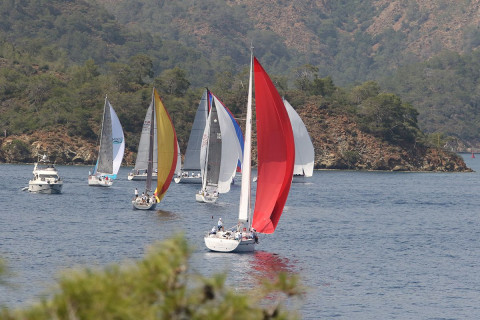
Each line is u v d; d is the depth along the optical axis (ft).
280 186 649.61
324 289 516.73
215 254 638.53
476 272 604.90
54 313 105.60
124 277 111.45
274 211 654.12
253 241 655.35
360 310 461.78
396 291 520.83
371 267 613.93
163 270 113.60
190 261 597.52
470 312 465.88
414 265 631.15
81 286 106.93
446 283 554.87
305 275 564.71
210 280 118.62
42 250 644.69
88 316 104.58
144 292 111.04
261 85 642.22
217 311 114.21
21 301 447.42
